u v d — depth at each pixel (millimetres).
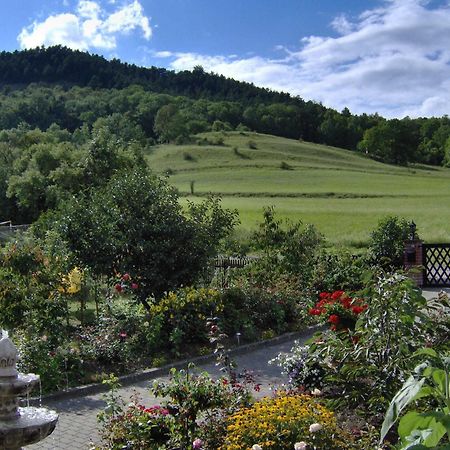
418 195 56188
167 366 10555
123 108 144375
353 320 12102
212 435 5824
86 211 13641
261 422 5164
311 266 17828
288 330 13469
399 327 5867
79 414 8281
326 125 133000
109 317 11781
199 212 14508
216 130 136250
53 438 7398
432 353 3117
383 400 5605
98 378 9680
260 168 87812
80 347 10453
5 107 124688
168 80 197125
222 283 15117
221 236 14836
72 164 35750
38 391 8930
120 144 35719
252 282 14742
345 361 6125
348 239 28938
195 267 13852
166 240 13547
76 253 13430
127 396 9086
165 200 13953
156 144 121938
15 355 5047
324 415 5285
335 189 62969
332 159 104375
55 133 94188
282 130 139875
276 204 49906
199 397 6309
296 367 7461
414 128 124125
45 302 11117
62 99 150875
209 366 10828
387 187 65500
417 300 5914
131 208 13711
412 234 20672
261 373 10281
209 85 194500
